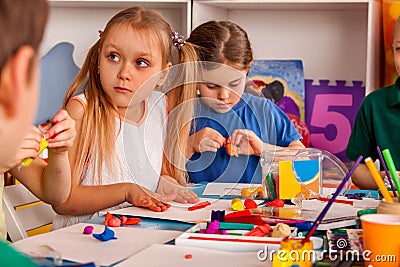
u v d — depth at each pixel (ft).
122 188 4.32
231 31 5.78
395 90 6.33
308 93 8.50
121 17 4.67
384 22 7.68
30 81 1.72
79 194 4.33
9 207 4.25
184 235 3.13
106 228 3.22
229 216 3.68
